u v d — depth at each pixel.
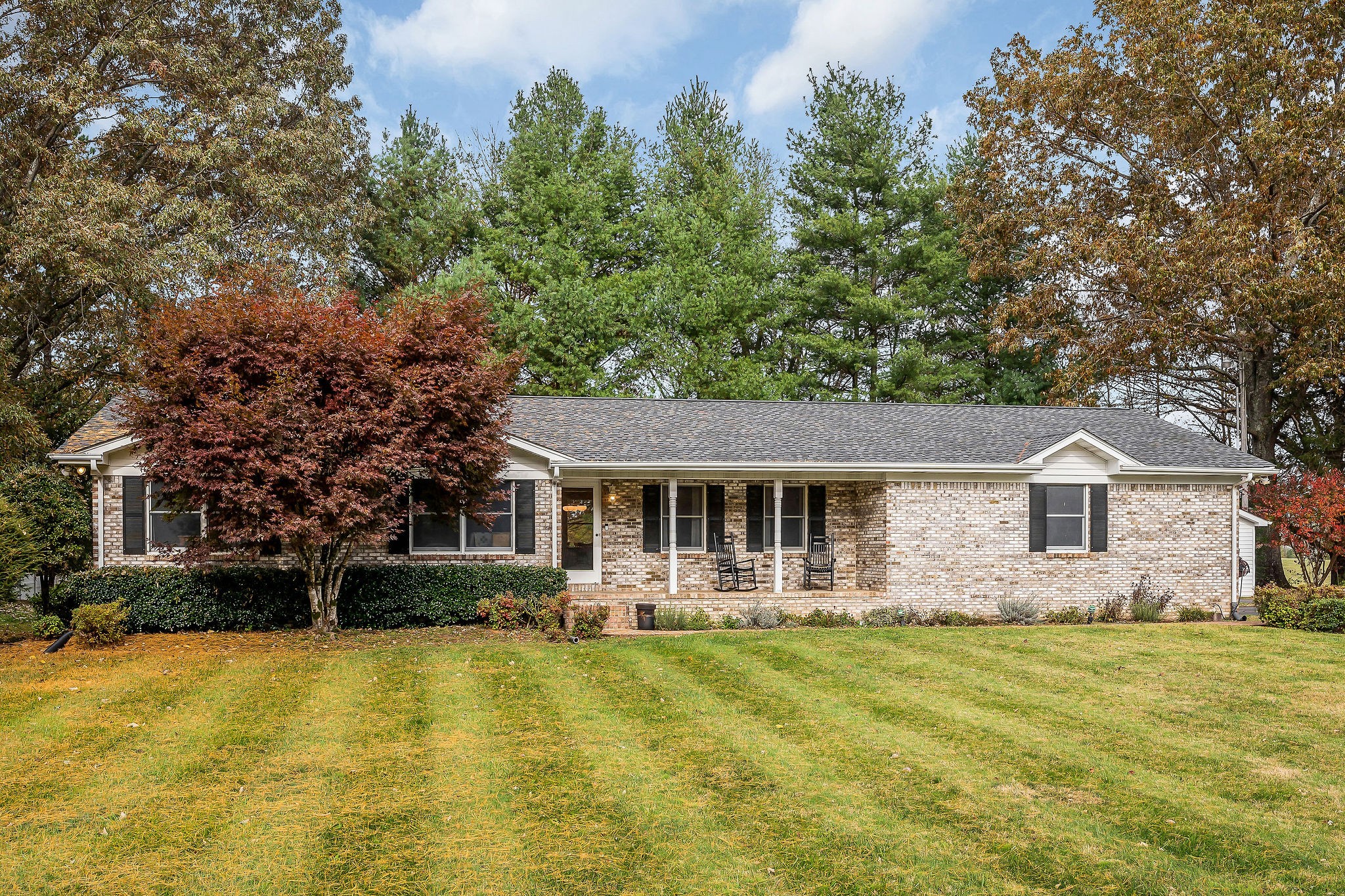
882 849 5.97
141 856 5.87
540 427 18.38
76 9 23.06
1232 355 27.11
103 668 11.52
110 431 15.68
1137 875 5.59
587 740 8.45
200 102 25.28
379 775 7.43
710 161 34.56
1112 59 26.30
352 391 12.77
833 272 29.67
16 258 20.72
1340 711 9.71
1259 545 24.47
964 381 31.84
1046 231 28.00
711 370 29.80
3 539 14.49
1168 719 9.31
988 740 8.48
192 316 12.38
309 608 14.95
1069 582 17.89
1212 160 25.47
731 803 6.79
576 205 30.67
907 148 32.06
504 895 5.32
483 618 15.43
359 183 30.27
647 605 15.33
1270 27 23.22
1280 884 5.50
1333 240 23.17
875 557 17.98
